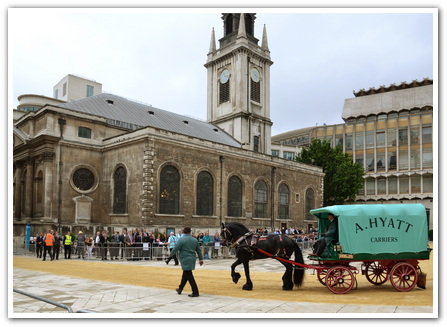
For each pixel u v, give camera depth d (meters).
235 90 59.53
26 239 34.03
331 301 10.48
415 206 12.61
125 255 25.06
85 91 62.94
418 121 64.56
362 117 69.69
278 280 15.25
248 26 65.06
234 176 42.44
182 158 36.38
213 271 18.62
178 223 35.16
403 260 12.51
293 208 50.09
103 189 38.00
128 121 42.53
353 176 58.41
